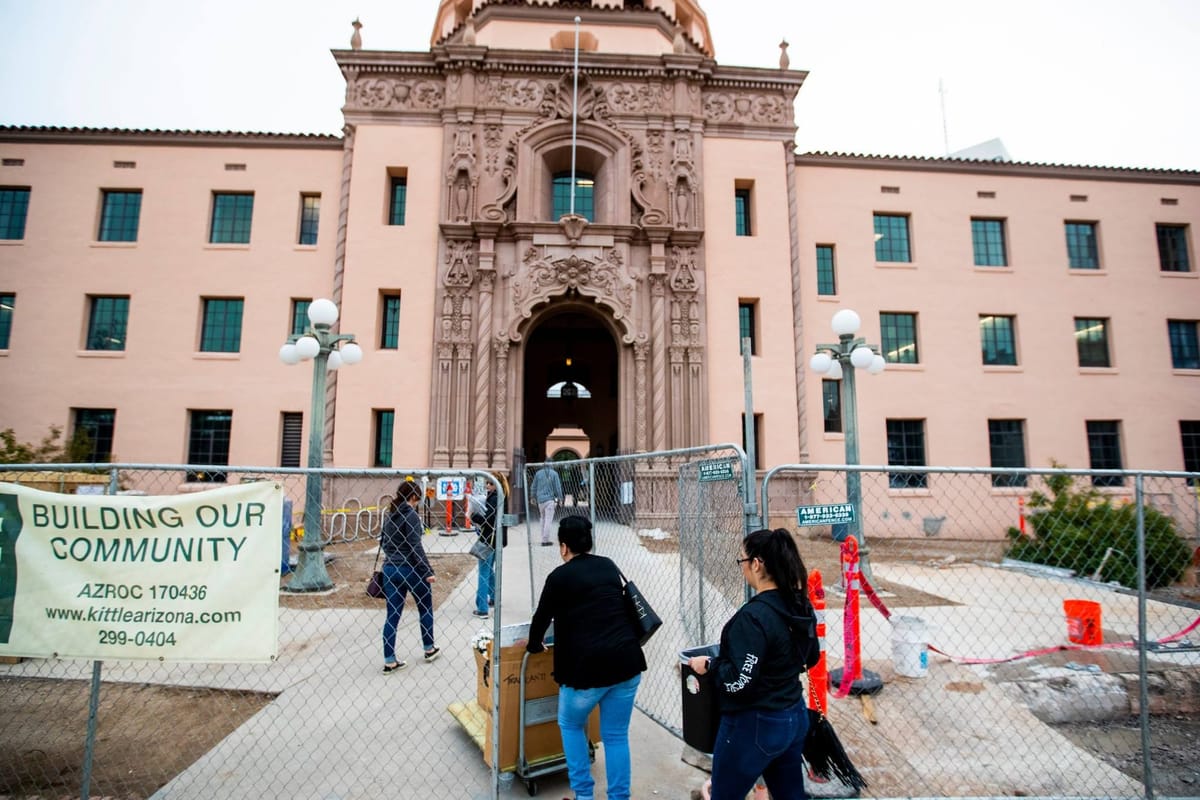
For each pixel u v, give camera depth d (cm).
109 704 566
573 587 375
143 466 396
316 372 1096
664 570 987
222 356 1916
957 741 521
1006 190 2219
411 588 675
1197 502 1179
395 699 577
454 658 689
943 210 2188
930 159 2173
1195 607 791
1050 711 613
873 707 579
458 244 1928
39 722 529
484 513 866
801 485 1942
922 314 2123
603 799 409
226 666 660
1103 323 2212
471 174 1950
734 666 301
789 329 2014
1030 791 451
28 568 385
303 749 482
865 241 2147
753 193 2097
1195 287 2238
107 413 1911
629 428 1906
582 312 2044
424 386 1881
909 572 1249
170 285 1945
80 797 414
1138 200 2253
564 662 367
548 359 2916
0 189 1983
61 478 1069
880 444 2041
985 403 2091
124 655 381
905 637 657
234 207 2033
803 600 324
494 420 1869
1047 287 2173
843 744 512
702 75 2080
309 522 1023
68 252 1947
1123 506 1195
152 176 1995
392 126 1997
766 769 316
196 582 384
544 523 1293
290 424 1908
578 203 2147
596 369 2934
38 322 1908
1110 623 914
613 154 2030
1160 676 657
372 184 1966
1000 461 2092
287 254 1977
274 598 385
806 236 2130
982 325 2170
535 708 434
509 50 1997
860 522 1080
